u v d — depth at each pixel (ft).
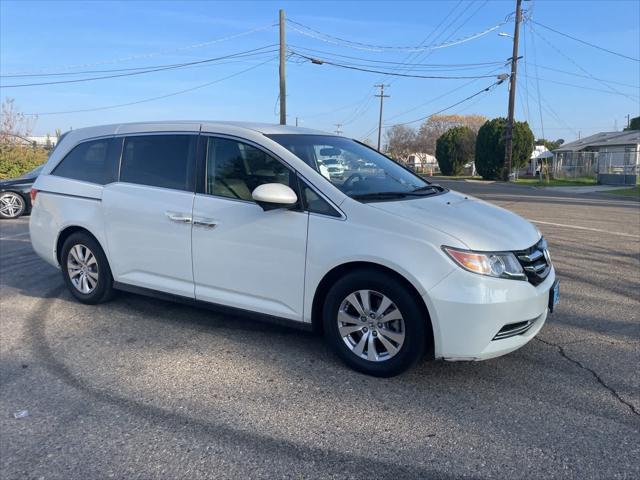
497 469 8.81
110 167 16.29
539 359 13.08
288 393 11.47
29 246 28.66
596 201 58.85
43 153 72.23
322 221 12.25
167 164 15.08
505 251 11.23
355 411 10.70
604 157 124.16
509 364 12.81
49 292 19.30
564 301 17.76
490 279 10.89
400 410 10.72
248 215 13.23
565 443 9.52
